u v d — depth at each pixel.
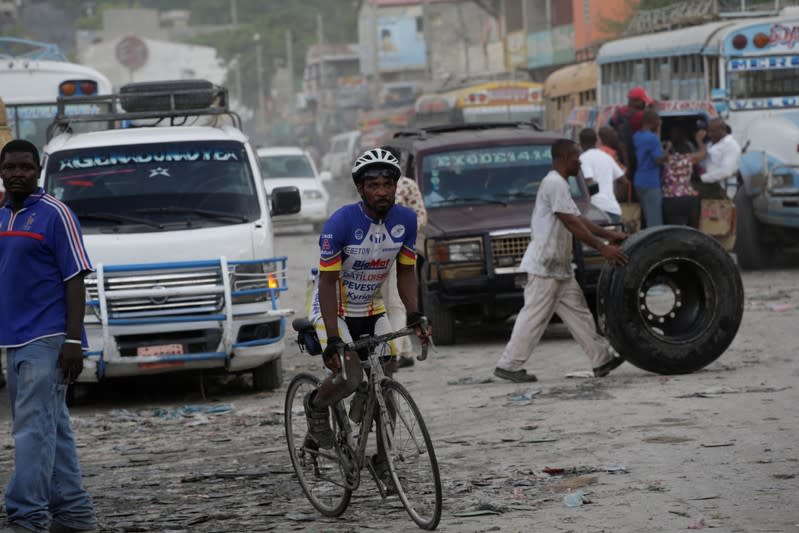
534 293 13.91
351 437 8.61
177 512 9.13
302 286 25.06
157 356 13.85
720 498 8.49
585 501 8.60
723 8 32.91
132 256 13.95
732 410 11.48
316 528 8.49
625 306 13.66
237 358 14.09
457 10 97.50
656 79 29.36
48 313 8.23
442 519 8.41
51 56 25.47
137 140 15.34
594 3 61.56
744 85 25.38
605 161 19.56
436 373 15.09
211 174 15.04
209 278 14.04
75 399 15.05
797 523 7.82
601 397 12.64
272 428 12.38
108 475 10.63
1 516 9.23
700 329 13.82
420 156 18.52
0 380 16.56
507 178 18.38
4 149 8.21
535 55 71.38
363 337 8.35
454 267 16.91
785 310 18.58
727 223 22.66
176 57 170.88
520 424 11.52
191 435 12.30
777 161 23.42
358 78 124.00
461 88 52.25
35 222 8.19
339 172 64.31
